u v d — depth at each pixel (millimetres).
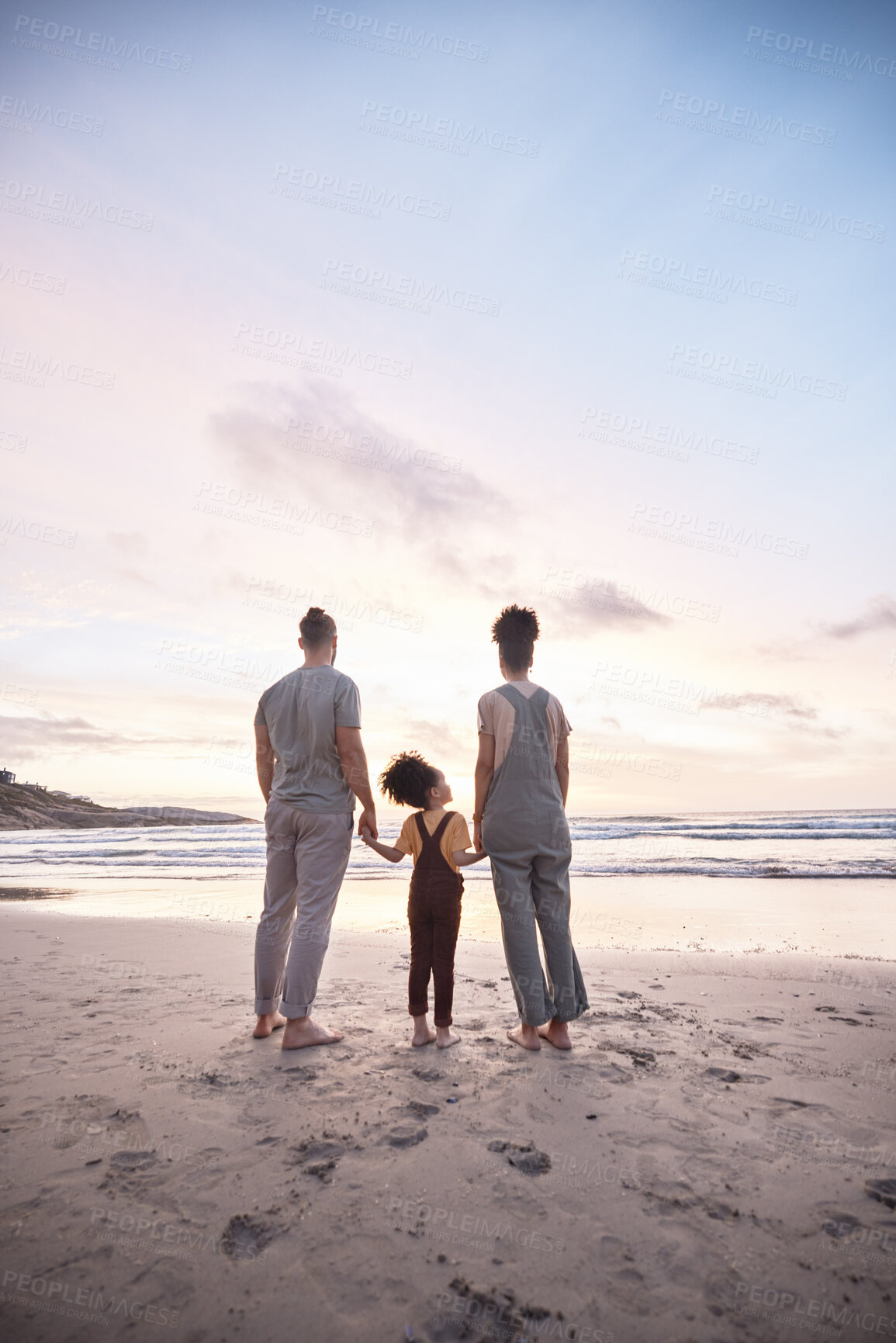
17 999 3762
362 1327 1387
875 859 13359
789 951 5535
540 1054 2877
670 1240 1657
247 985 4094
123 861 17375
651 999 3816
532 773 3092
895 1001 3775
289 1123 2227
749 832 21609
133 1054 2848
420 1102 2396
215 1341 1343
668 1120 2266
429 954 3053
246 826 36594
